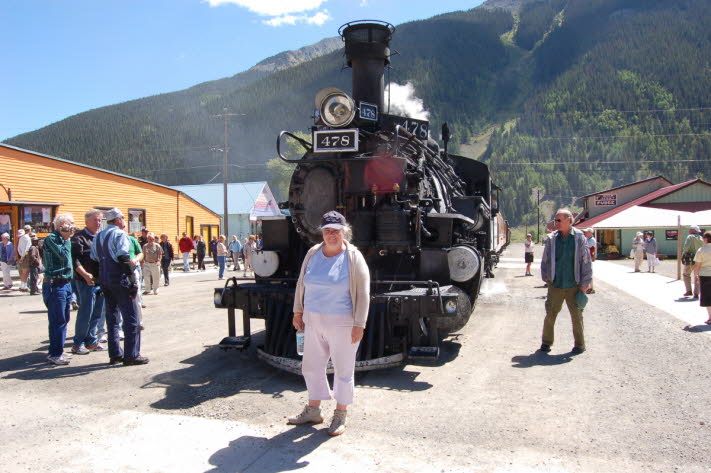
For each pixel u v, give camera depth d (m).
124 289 5.64
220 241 18.09
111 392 4.73
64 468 3.19
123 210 23.08
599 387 4.77
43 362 5.91
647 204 33.97
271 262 6.21
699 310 9.31
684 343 6.52
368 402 4.41
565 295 6.12
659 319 8.34
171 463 3.25
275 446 3.51
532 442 3.55
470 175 9.84
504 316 8.83
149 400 4.50
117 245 5.58
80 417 4.08
